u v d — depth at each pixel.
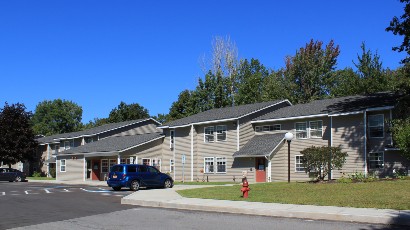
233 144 38.53
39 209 17.55
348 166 31.91
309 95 58.47
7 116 59.81
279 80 62.72
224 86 61.22
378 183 21.38
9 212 16.53
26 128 60.94
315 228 11.91
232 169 38.47
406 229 11.56
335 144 32.78
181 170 42.66
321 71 58.84
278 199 17.77
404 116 29.39
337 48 62.34
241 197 19.05
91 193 26.84
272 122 38.19
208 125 40.97
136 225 12.91
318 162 25.22
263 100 58.69
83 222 13.66
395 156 29.75
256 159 36.69
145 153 44.81
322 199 17.12
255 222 13.18
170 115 63.75
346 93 52.50
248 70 67.56
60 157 52.81
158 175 30.55
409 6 27.88
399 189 18.67
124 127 57.41
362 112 31.03
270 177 35.25
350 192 18.67
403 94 31.41
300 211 14.22
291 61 65.56
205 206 16.64
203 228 12.20
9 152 58.53
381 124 30.81
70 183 42.56
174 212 16.02
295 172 35.25
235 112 40.47
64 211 16.73
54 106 101.75
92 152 46.59
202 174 40.81
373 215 12.91
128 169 29.58
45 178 57.56
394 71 53.19
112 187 30.42
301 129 35.69
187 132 42.53
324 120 34.25
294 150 35.75
